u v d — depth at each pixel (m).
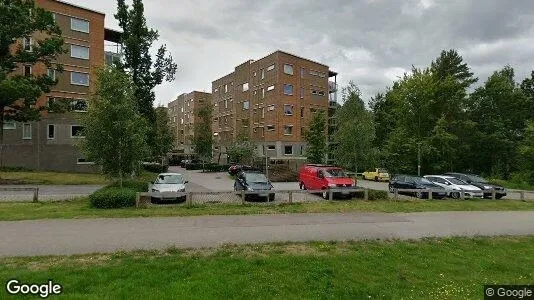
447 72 48.47
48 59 30.16
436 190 20.31
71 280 6.76
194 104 83.62
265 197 18.47
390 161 41.31
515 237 11.69
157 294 6.27
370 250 9.62
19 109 26.86
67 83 36.72
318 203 17.25
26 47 33.66
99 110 17.19
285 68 49.34
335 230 11.80
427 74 41.50
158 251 8.87
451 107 42.78
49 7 35.69
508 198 23.27
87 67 37.91
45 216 12.71
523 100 47.22
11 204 15.38
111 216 13.09
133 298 6.11
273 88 49.47
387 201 18.56
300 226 12.25
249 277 7.30
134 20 34.66
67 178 29.31
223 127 65.44
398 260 8.98
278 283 7.14
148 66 35.12
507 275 8.48
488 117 47.75
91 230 10.92
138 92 33.94
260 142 52.12
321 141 39.19
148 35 35.12
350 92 25.91
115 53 45.12
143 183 19.95
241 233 11.04
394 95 43.19
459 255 9.64
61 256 8.30
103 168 17.77
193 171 54.09
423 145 38.72
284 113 49.09
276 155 48.44
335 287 7.19
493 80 47.53
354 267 8.27
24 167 33.97
